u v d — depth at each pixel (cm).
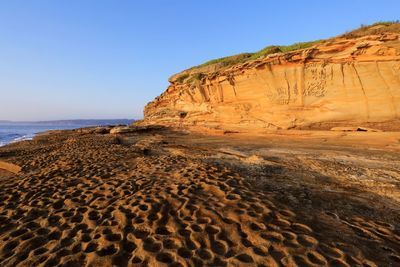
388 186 625
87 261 294
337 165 831
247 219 380
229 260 286
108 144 1432
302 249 299
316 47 1608
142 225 375
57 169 727
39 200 495
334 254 292
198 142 1568
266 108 1889
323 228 368
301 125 1694
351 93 1511
